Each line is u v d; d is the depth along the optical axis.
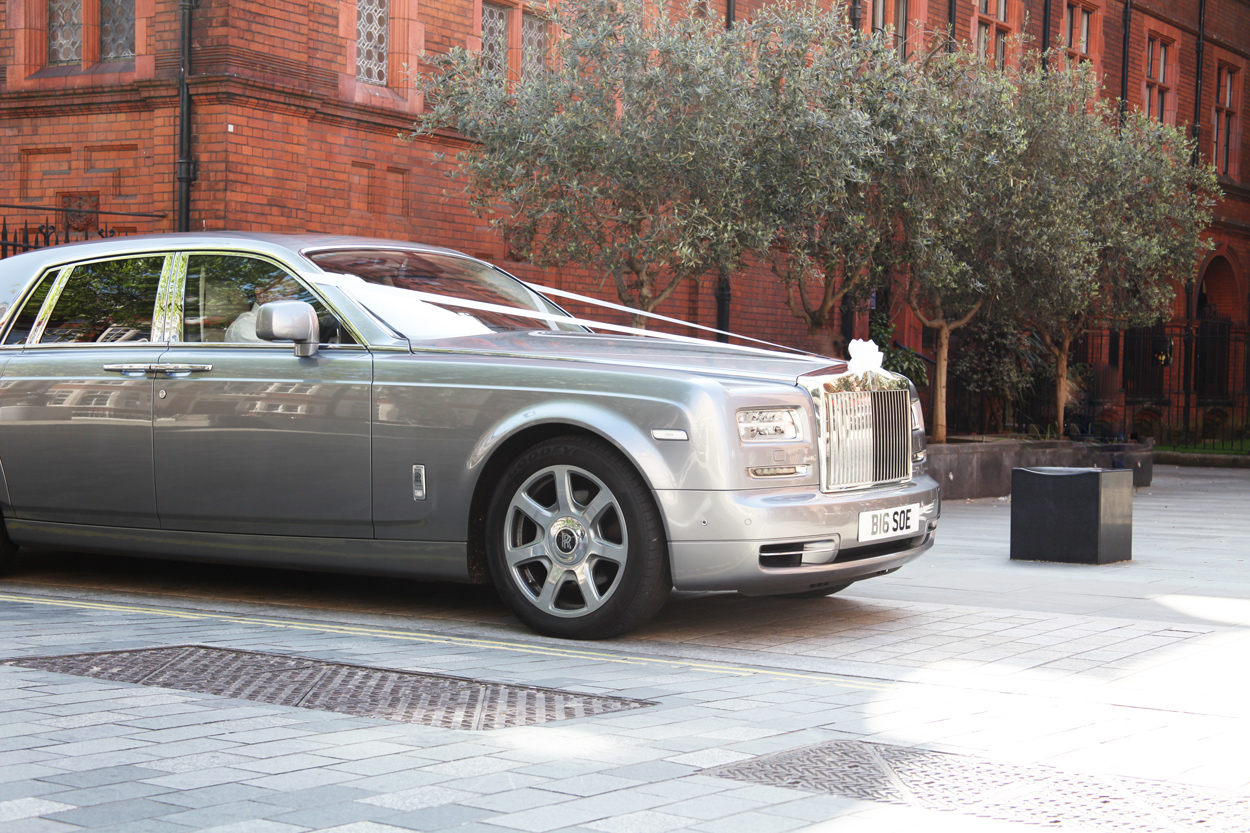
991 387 18.53
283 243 5.81
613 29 10.57
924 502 5.55
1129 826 2.74
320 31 11.66
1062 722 3.73
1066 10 22.84
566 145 10.34
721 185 10.55
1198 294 28.08
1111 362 23.41
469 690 4.00
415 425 5.23
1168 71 25.89
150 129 11.25
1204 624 5.55
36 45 11.91
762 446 4.88
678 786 2.96
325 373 5.41
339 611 5.69
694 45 10.48
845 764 3.20
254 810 2.71
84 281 6.18
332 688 3.98
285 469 5.46
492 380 5.14
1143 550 8.77
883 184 12.12
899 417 5.55
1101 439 18.33
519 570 5.14
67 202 11.75
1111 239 15.87
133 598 5.94
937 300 13.30
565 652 4.77
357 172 12.11
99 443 5.87
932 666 4.59
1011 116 13.36
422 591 6.32
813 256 11.97
